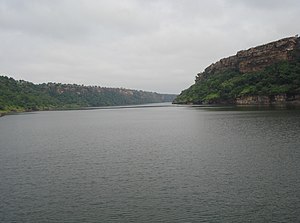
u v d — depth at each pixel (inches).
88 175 1245.7
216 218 815.1
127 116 5221.5
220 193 981.2
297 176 1115.3
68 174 1269.7
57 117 5413.4
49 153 1742.1
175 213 853.8
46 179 1205.7
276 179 1092.5
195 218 820.0
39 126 3572.8
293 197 926.4
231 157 1448.1
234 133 2198.6
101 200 967.6
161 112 6067.9
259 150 1568.7
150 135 2406.5
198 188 1034.1
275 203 890.1
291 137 1887.3
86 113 6899.6
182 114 4896.7
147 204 922.1
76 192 1046.4
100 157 1583.4
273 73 7578.7
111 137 2375.7
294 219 795.4
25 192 1058.1
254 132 2178.9
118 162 1451.8
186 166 1321.4
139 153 1651.1
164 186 1071.0
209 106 7539.4
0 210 909.8
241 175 1155.3
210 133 2290.8
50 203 955.3
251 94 7308.1
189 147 1761.8
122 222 816.3
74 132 2834.6
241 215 826.2
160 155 1574.8
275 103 6481.3
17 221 838.5
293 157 1389.0
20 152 1795.0
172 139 2121.1
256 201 908.6
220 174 1179.9
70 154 1692.9
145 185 1091.3
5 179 1217.4
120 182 1138.0
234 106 6501.0
